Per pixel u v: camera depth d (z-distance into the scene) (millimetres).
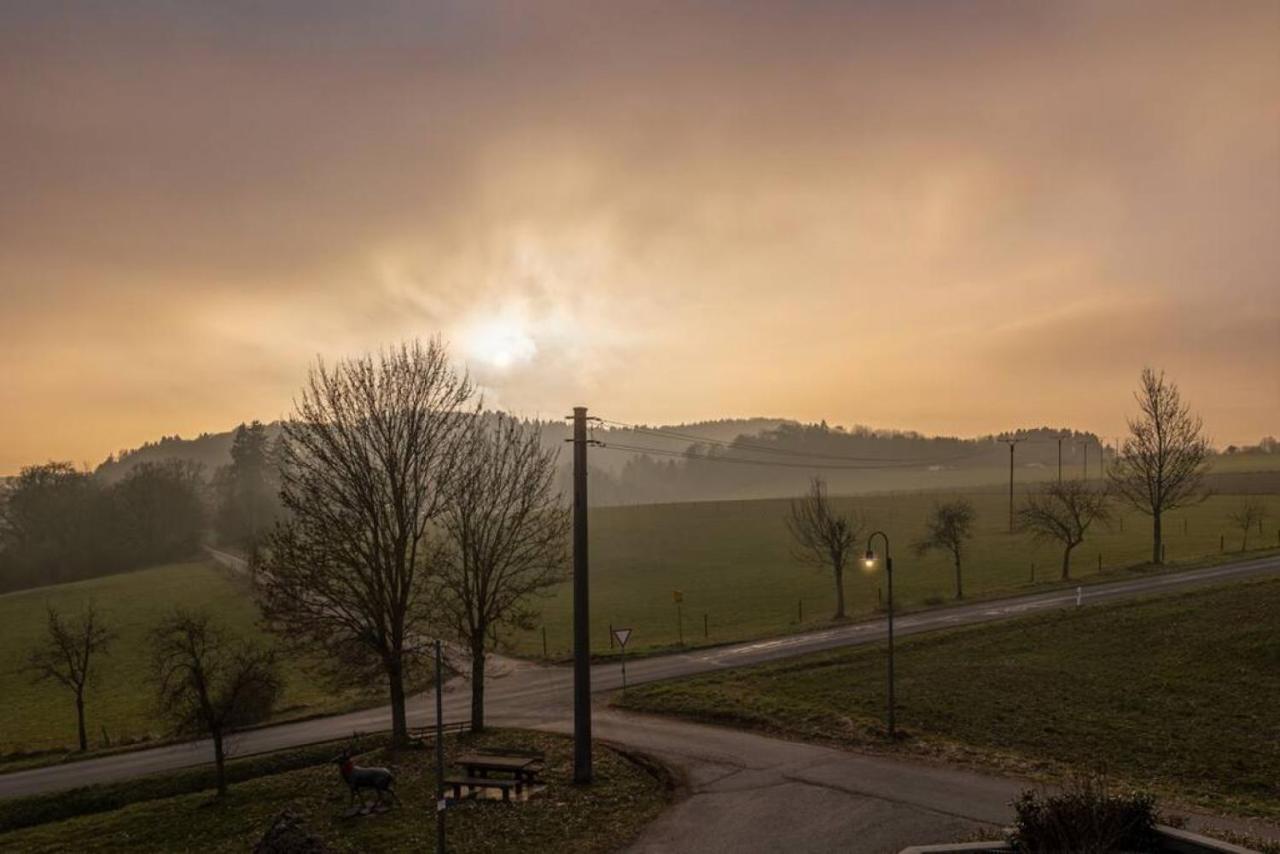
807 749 27203
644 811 22375
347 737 34656
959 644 42562
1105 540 86500
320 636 30750
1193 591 50781
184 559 123312
